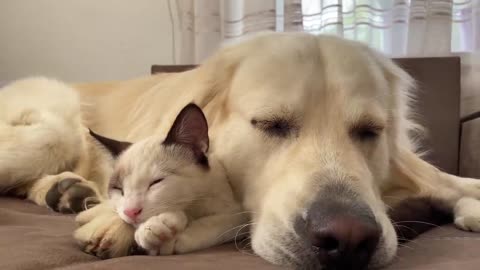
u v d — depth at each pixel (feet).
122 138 1.81
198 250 1.02
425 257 1.01
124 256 0.96
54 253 0.94
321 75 1.24
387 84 1.43
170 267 0.84
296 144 1.19
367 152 1.28
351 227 0.90
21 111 1.91
